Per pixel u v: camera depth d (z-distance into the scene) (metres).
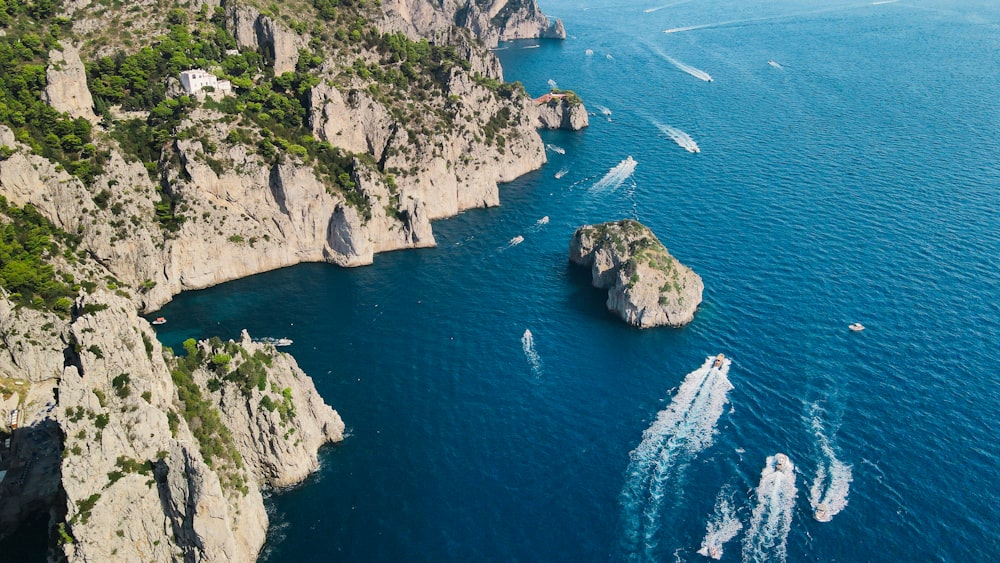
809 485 107.75
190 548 90.88
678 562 97.31
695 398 124.62
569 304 153.00
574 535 100.69
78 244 143.62
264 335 141.38
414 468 111.12
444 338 141.25
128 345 96.25
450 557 97.25
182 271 154.62
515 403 124.38
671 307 143.62
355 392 126.50
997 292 152.38
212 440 100.25
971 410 120.88
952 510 103.62
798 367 131.50
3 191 138.12
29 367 118.62
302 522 102.31
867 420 119.25
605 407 123.44
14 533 99.81
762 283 157.25
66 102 156.62
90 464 88.31
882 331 140.75
